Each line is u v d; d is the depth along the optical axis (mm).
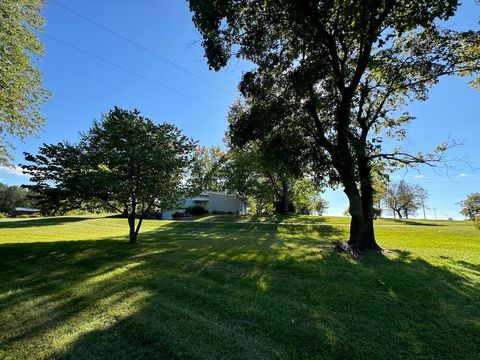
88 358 3520
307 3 7828
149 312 4676
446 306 5031
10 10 11633
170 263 7812
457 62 10289
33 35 12750
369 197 11148
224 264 7711
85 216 36531
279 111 10438
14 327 4312
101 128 11070
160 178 11188
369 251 10195
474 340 3902
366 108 12461
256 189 35625
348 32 8453
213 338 3883
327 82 11180
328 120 11625
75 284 6164
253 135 10898
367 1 6996
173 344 3750
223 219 30281
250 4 8750
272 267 7441
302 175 11320
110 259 8469
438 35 10117
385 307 4938
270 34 9727
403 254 9922
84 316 4617
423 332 4094
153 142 11281
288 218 29922
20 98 12297
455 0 6633
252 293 5527
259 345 3734
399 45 11023
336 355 3557
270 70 10297
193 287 5852
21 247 10742
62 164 10289
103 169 10047
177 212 37656
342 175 10625
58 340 3922
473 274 7160
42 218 32656
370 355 3533
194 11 8508
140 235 16500
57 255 9227
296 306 4922
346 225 23359
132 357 3523
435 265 8117
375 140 10477
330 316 4547
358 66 9797
